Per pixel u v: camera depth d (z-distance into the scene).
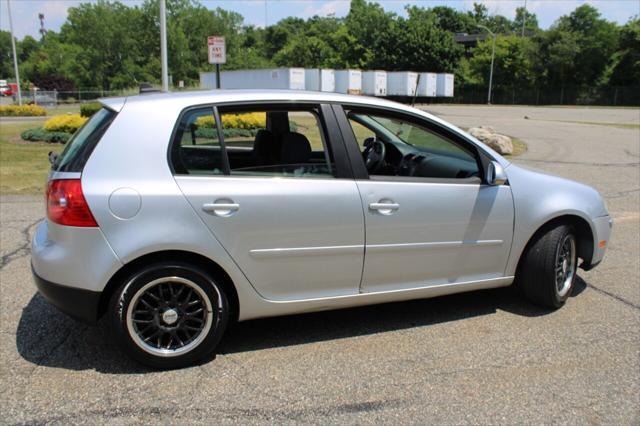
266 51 109.69
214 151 3.35
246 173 3.41
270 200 3.36
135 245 3.12
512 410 2.97
